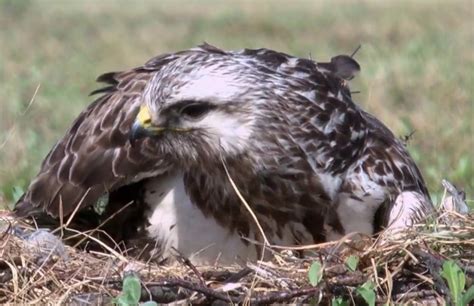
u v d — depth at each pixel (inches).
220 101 446.6
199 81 446.3
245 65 454.6
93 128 493.0
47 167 506.6
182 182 470.0
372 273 419.8
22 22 1722.4
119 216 483.8
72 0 2082.9
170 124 450.9
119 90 499.5
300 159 454.6
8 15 1779.0
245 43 1453.0
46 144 787.4
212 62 452.4
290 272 428.1
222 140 450.0
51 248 450.9
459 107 909.2
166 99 447.5
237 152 450.6
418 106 932.6
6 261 434.0
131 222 483.2
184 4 2084.2
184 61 454.0
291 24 1657.2
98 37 1551.4
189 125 450.3
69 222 477.1
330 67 500.1
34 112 916.0
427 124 828.6
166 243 475.5
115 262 450.3
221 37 1537.9
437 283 417.1
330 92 466.3
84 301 413.4
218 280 431.5
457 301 401.7
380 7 1822.1
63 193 492.4
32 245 449.7
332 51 1349.7
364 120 477.1
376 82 989.8
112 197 486.9
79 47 1446.9
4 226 487.8
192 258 472.7
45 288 426.6
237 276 425.1
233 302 410.6
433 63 1120.2
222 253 469.7
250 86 448.8
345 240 436.1
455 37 1381.6
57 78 1184.8
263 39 1509.6
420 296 418.0
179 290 413.4
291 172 454.9
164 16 1851.6
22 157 717.3
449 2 1822.1
